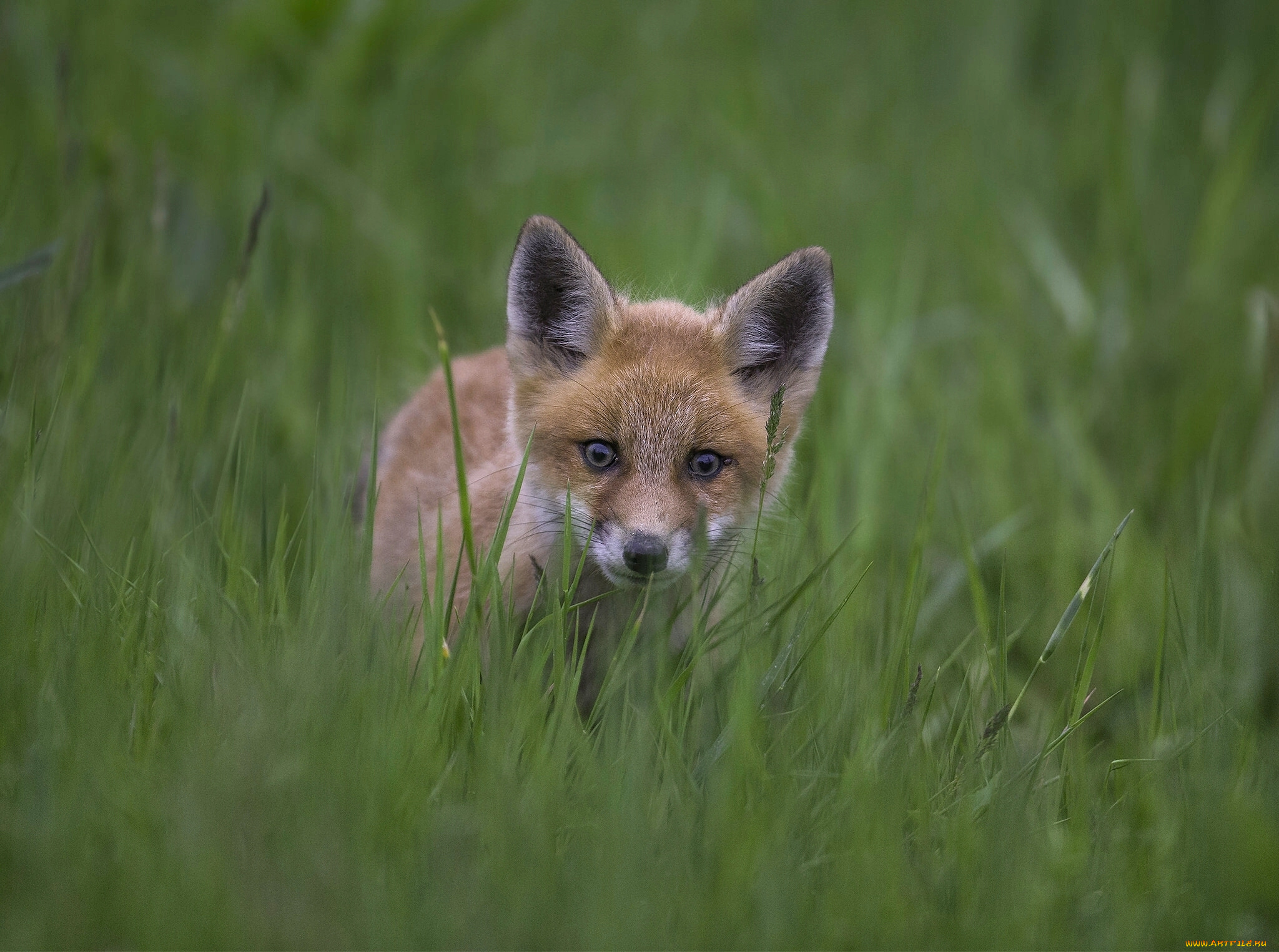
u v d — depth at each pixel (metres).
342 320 11.16
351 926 4.73
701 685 6.96
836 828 5.73
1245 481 9.24
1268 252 13.40
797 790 5.95
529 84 16.56
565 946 4.79
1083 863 5.79
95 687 5.77
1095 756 7.56
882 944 5.01
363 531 7.55
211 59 13.73
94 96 12.59
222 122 12.95
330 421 9.40
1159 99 14.98
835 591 7.84
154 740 5.84
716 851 5.33
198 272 11.09
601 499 7.36
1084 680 6.73
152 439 8.46
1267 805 6.05
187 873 4.85
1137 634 8.24
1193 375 11.46
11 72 11.95
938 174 15.11
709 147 15.09
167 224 10.92
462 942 4.78
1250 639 7.79
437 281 12.25
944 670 8.03
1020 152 15.22
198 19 14.77
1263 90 13.38
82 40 12.72
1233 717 6.81
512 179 14.16
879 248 12.89
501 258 12.87
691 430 7.47
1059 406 10.75
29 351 8.41
